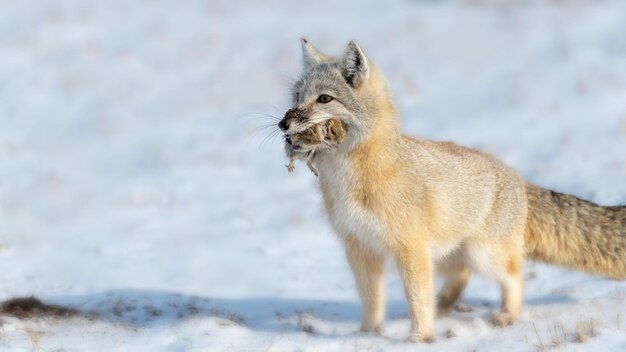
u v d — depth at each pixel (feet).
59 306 34.60
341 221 30.32
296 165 65.46
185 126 80.18
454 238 31.45
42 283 40.01
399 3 127.54
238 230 50.03
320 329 32.50
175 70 101.71
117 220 53.36
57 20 124.47
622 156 58.23
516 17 109.19
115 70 102.22
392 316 34.42
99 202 58.08
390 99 30.73
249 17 125.49
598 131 65.72
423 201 29.91
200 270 42.37
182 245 47.14
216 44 112.06
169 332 30.81
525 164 59.88
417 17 116.88
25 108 87.97
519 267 32.81
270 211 53.98
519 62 90.89
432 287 30.27
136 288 38.75
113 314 34.53
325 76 29.94
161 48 111.24
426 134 70.74
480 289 38.06
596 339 27.96
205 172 65.16
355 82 29.76
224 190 59.93
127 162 69.56
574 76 82.69
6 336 29.96
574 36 96.99
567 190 52.49
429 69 93.04
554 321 30.99
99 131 79.71
